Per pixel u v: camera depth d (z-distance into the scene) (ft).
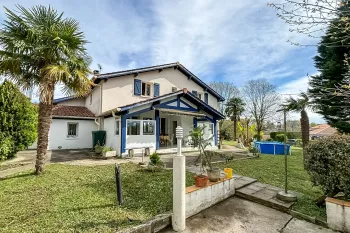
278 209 16.53
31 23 22.36
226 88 130.82
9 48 21.72
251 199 18.49
